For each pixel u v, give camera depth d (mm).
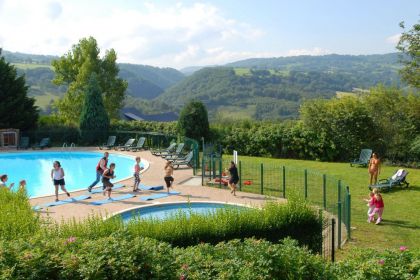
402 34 32156
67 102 47375
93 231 9930
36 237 7457
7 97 40406
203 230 11086
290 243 7863
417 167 28406
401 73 32500
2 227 9516
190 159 27359
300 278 6988
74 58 48594
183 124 34812
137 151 36062
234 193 19750
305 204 12539
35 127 42750
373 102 30656
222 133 35812
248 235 11562
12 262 6512
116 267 6684
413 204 18297
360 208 17922
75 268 6570
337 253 12500
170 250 7449
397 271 6926
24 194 13789
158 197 19391
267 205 12609
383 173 25641
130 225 10609
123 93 50656
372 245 13234
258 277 6750
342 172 26000
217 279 6629
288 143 32719
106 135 40469
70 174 28516
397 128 29656
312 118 31641
